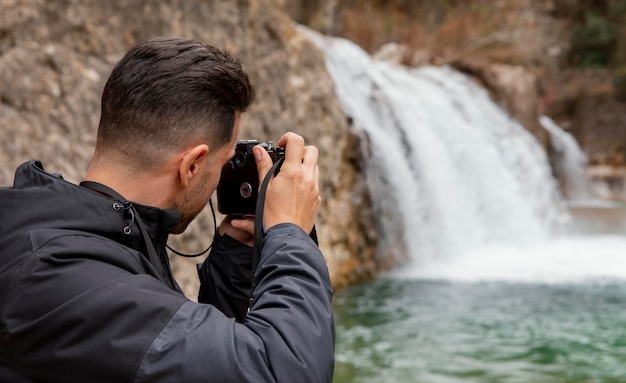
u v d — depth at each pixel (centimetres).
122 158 124
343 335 574
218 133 128
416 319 632
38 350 108
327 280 125
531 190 1459
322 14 1894
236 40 722
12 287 110
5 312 109
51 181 119
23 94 486
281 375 109
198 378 106
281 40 801
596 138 2011
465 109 1375
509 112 1600
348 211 845
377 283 812
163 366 106
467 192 1179
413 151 1055
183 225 133
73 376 106
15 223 115
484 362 499
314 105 823
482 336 571
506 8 2091
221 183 147
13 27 489
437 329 596
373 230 886
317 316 117
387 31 1912
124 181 124
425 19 2038
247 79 134
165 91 122
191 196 130
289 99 788
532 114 1653
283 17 829
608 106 2023
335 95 879
